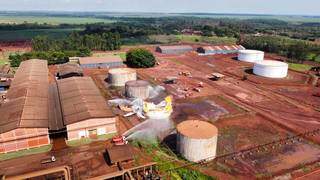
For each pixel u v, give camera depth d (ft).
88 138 153.79
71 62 330.75
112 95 224.94
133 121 177.17
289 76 301.22
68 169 112.16
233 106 208.13
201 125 144.46
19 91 191.31
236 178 123.34
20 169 125.80
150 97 222.07
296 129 172.96
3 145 137.90
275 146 151.64
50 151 140.87
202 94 233.76
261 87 260.21
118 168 126.52
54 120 161.17
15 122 142.92
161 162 132.77
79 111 159.43
